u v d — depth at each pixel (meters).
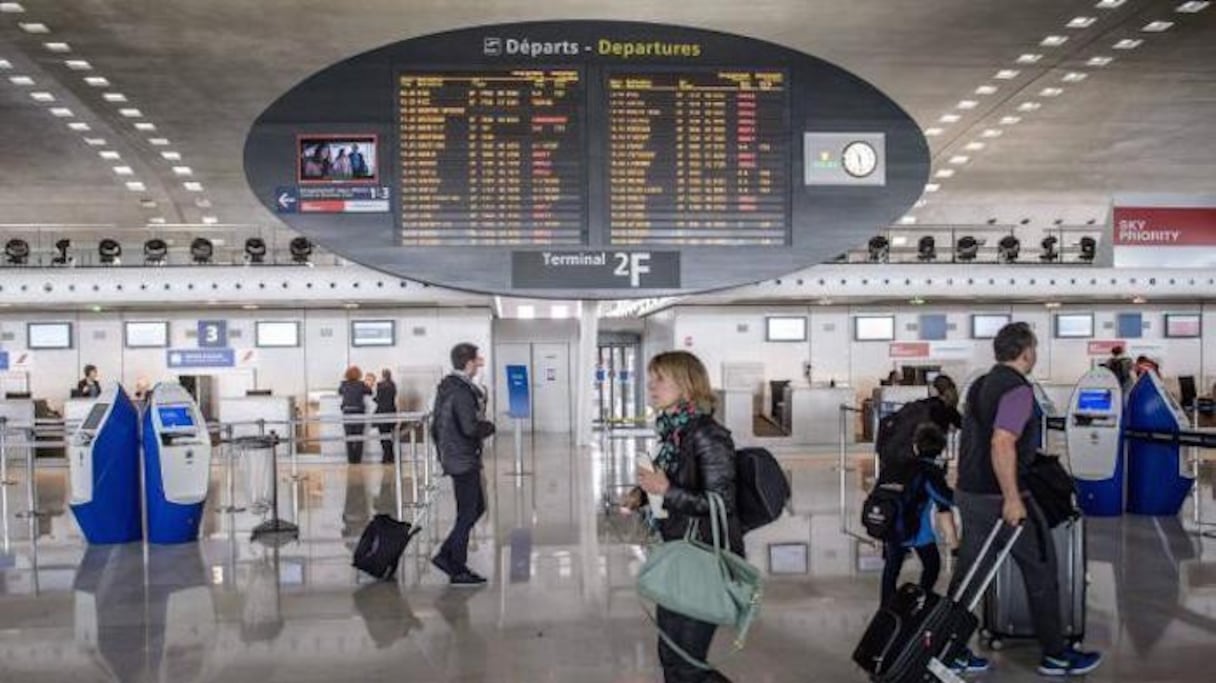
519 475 13.49
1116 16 13.04
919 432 5.51
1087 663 4.78
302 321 18.67
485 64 7.00
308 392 18.62
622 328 23.58
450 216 6.96
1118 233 14.86
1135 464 9.73
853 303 18.83
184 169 20.84
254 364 18.62
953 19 13.14
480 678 4.84
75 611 6.29
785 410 17.67
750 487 3.69
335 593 6.68
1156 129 18.86
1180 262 14.88
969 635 4.44
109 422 8.91
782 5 12.62
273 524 9.31
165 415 8.86
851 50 14.40
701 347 18.80
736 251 7.06
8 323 18.44
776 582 6.78
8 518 10.65
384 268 6.94
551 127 7.01
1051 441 16.08
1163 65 15.02
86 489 8.82
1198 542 8.17
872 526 5.48
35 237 27.27
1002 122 18.36
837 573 7.06
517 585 6.82
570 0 12.38
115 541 8.88
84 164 20.31
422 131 6.96
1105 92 16.47
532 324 22.94
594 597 6.45
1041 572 4.72
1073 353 19.05
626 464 15.19
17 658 5.27
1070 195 25.11
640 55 7.06
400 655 5.24
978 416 4.75
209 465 9.03
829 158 7.11
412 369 18.34
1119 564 7.29
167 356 18.55
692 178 7.06
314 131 6.92
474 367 6.95
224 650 5.38
